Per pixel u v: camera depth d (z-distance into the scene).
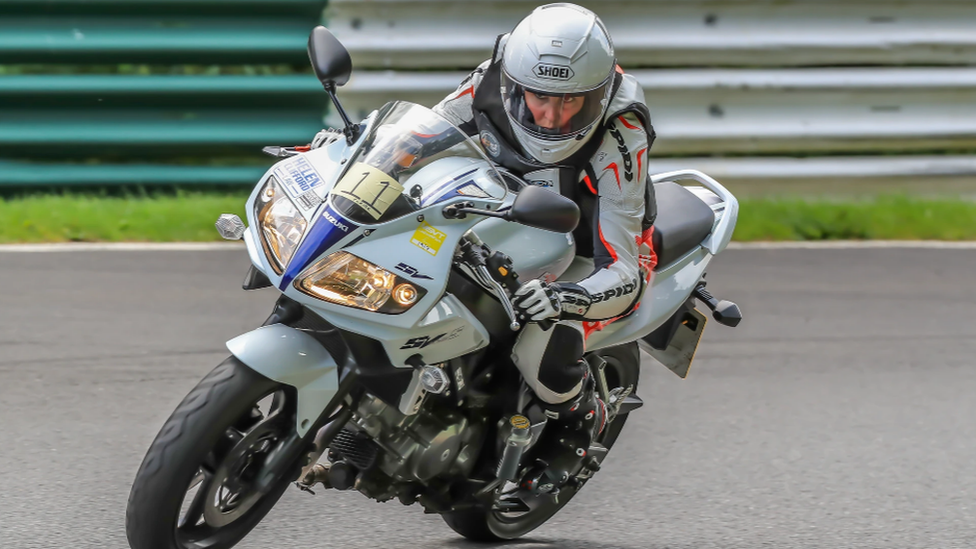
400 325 10.92
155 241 27.31
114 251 26.36
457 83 29.36
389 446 11.90
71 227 27.17
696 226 14.91
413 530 14.53
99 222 27.38
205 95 28.73
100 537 13.54
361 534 14.24
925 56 30.94
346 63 12.66
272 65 29.20
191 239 27.45
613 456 17.64
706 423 19.09
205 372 19.77
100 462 16.03
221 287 24.33
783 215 30.34
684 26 30.06
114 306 22.86
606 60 11.98
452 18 29.30
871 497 16.31
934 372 22.05
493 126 12.81
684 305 15.04
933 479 17.08
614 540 14.62
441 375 11.12
